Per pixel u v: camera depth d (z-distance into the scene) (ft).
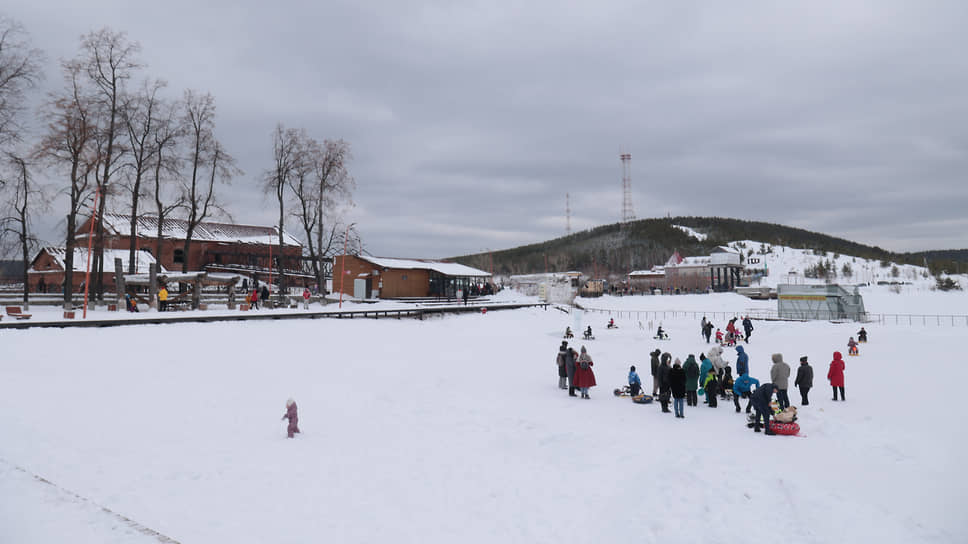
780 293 158.20
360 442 39.86
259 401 52.47
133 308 107.65
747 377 51.42
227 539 23.43
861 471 33.37
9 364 59.36
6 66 95.25
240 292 168.96
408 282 197.26
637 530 25.67
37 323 78.74
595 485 31.07
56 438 36.78
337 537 24.23
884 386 59.72
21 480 26.02
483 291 245.65
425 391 59.41
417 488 30.68
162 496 28.12
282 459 35.40
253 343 85.92
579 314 147.23
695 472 32.48
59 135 104.78
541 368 79.00
